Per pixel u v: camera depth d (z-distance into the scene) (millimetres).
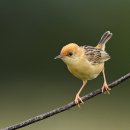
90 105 17750
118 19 21438
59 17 21922
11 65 22203
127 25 21328
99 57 8727
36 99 18391
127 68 21156
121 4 21391
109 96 18844
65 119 16156
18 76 22016
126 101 18469
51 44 22078
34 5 22016
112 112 16938
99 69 8789
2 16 22156
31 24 22125
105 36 9625
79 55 8602
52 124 15562
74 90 19828
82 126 15461
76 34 21797
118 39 21328
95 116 16500
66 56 8625
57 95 19047
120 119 16125
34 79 21609
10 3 22109
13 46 22250
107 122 15758
